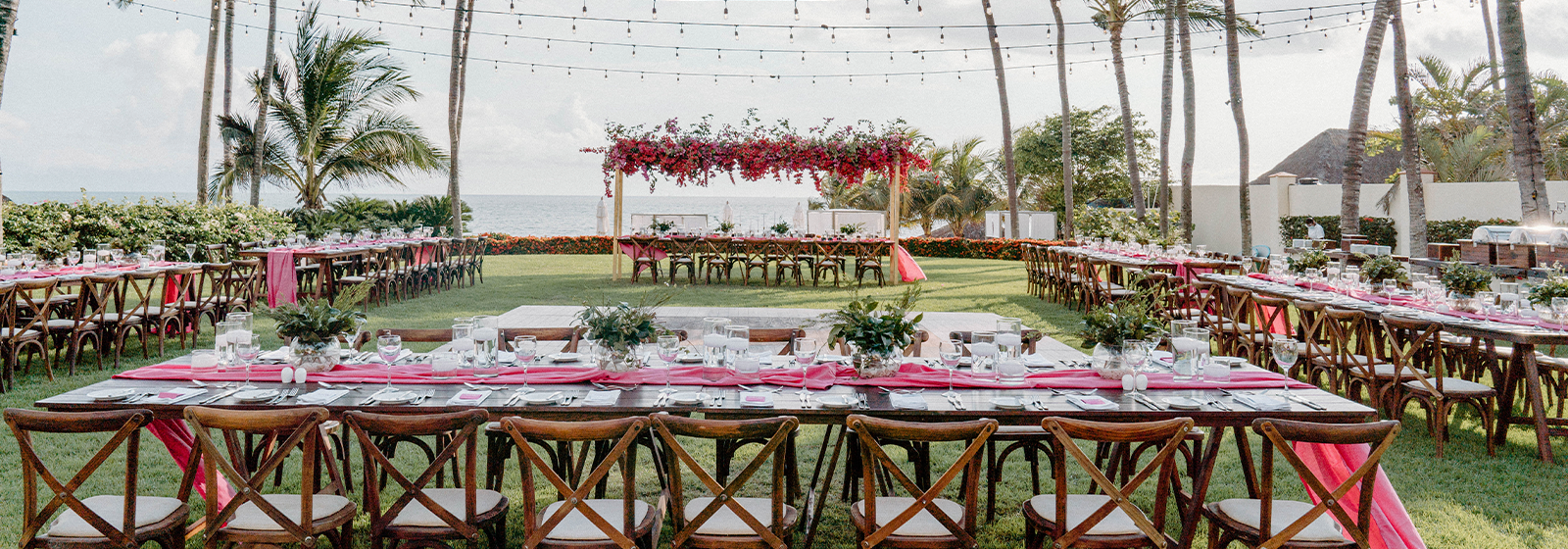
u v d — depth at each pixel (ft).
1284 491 12.49
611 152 41.42
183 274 22.97
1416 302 19.72
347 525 9.21
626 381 10.85
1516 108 29.55
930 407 9.75
